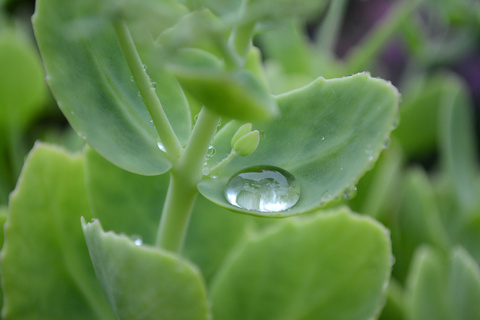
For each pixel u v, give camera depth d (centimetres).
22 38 29
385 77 46
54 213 19
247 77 16
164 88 19
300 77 29
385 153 26
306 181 18
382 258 20
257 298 20
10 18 38
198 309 16
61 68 17
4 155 26
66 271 19
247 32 16
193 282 16
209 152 18
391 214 27
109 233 16
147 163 18
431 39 41
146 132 18
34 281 19
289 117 18
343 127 18
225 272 21
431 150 36
